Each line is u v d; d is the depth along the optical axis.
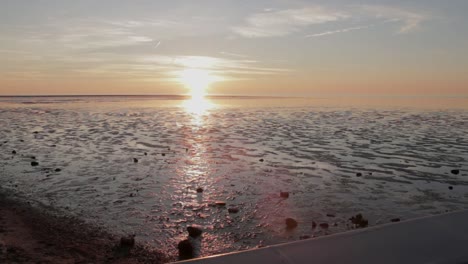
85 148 19.80
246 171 14.41
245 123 33.31
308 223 8.84
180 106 71.00
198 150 19.11
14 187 12.18
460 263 2.57
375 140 21.91
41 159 16.92
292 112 48.50
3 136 24.69
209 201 10.65
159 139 23.12
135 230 8.44
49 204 10.34
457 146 19.58
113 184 12.58
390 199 10.76
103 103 86.31
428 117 38.00
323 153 17.97
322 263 2.56
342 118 37.50
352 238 2.94
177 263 2.59
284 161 16.22
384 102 86.62
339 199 10.76
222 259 2.62
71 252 7.12
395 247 2.78
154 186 12.32
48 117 40.31
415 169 14.54
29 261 6.52
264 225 8.72
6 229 8.10
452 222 3.22
